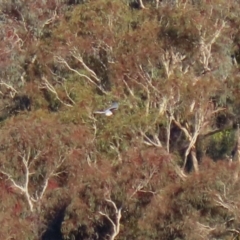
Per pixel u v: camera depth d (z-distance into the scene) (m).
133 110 75.25
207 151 79.25
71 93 80.12
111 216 69.31
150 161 68.56
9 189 71.88
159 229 66.88
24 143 71.38
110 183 68.25
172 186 66.88
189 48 76.56
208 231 65.81
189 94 73.25
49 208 72.25
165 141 76.12
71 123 74.31
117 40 77.94
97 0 80.31
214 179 65.00
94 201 68.69
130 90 76.56
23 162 71.81
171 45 76.38
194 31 75.94
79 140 71.94
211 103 74.62
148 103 75.25
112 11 79.81
